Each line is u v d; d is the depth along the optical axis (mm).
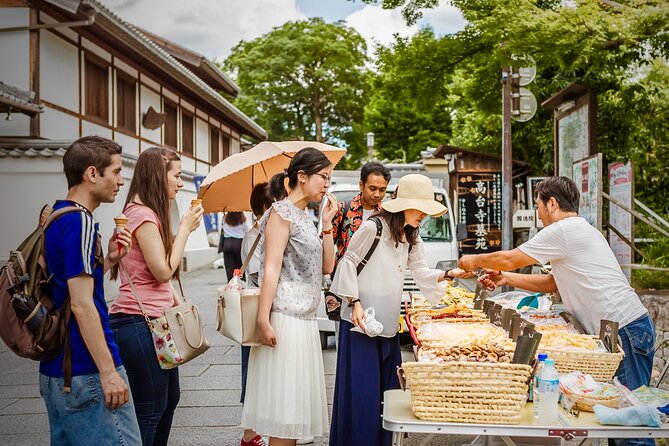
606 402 2879
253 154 4578
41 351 2504
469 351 2943
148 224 3219
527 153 17328
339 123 43250
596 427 2674
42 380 2615
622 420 2705
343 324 3797
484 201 15688
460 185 15727
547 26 7738
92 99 14281
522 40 7812
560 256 3689
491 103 12938
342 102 41281
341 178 11906
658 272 8336
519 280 4219
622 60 9414
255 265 4645
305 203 3438
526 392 2857
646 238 10195
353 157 43219
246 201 5273
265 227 3352
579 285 3678
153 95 17922
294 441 3395
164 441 3645
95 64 14438
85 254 2508
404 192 3672
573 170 9016
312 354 3396
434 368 2713
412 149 39500
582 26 7688
